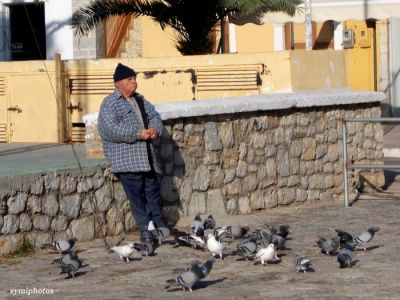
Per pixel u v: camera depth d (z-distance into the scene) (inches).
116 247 430.3
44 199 446.9
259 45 975.6
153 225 467.8
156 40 903.1
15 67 668.7
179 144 522.3
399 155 888.9
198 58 646.5
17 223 434.6
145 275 403.5
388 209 593.9
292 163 604.4
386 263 425.4
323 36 1032.2
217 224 534.3
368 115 674.8
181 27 716.7
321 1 866.8
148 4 722.8
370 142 676.7
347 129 648.4
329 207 605.3
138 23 906.1
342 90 673.0
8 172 441.1
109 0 740.0
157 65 653.3
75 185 462.6
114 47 897.5
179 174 522.3
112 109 470.6
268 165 585.0
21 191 435.8
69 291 375.6
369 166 600.1
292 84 627.2
